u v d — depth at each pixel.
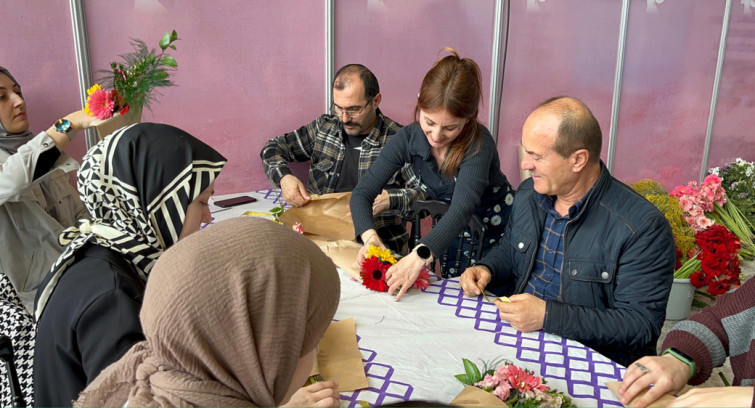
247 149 2.90
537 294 1.68
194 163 1.16
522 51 3.52
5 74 1.99
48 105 2.42
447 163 1.94
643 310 1.44
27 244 1.89
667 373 1.15
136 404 0.67
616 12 3.73
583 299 1.57
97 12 2.41
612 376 1.23
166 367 0.68
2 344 1.18
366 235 1.87
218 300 0.64
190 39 2.62
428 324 1.44
